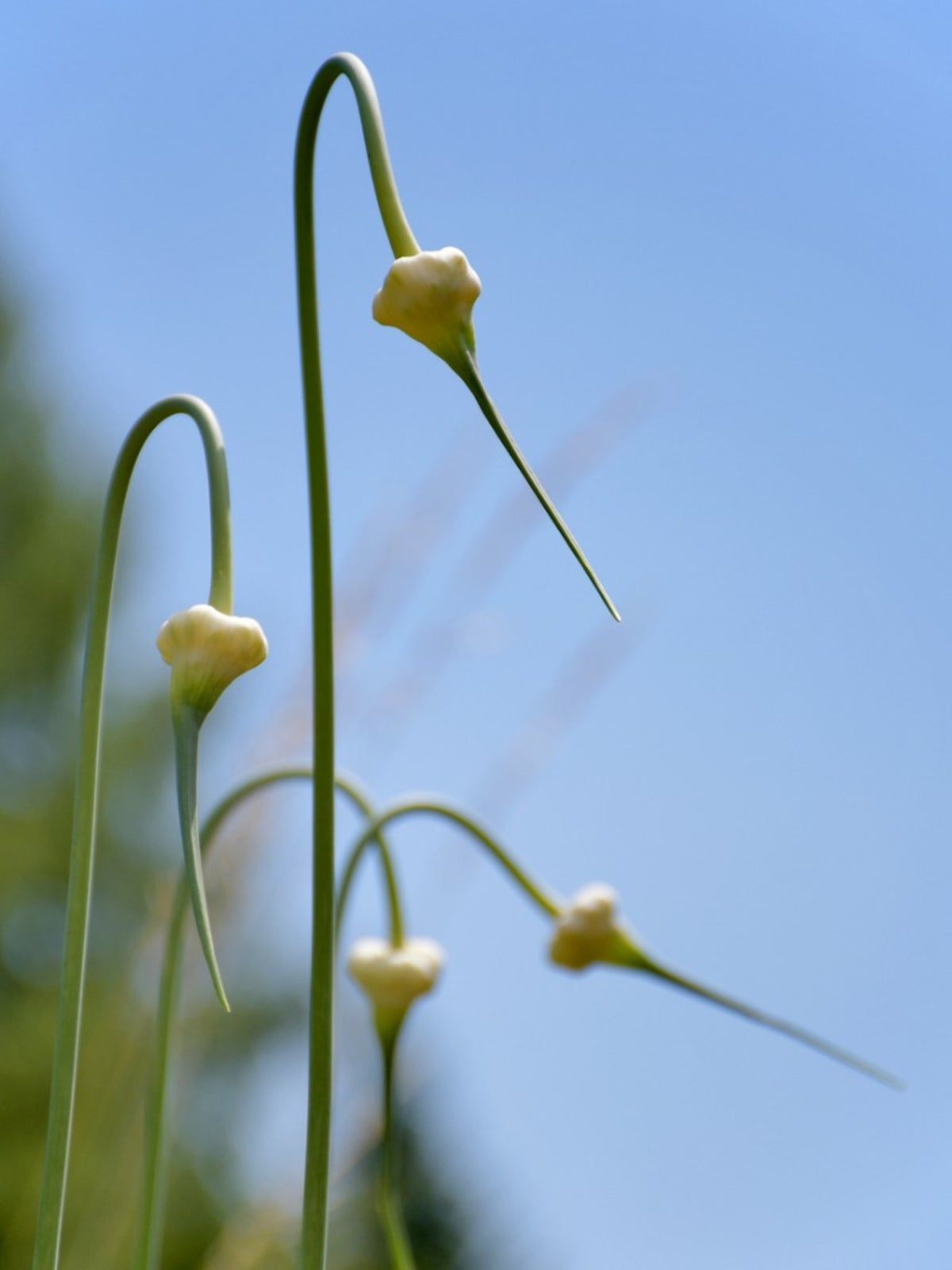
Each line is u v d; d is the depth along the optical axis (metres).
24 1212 1.74
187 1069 1.32
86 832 0.72
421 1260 3.20
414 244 0.71
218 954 1.32
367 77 0.71
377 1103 1.35
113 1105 1.29
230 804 0.91
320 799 0.69
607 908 0.92
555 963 0.93
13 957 3.45
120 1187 1.26
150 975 1.33
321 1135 0.69
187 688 0.69
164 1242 2.29
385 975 0.91
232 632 0.69
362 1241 2.29
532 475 0.69
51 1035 3.04
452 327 0.70
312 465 0.70
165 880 1.35
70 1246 1.25
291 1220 1.25
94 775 0.72
